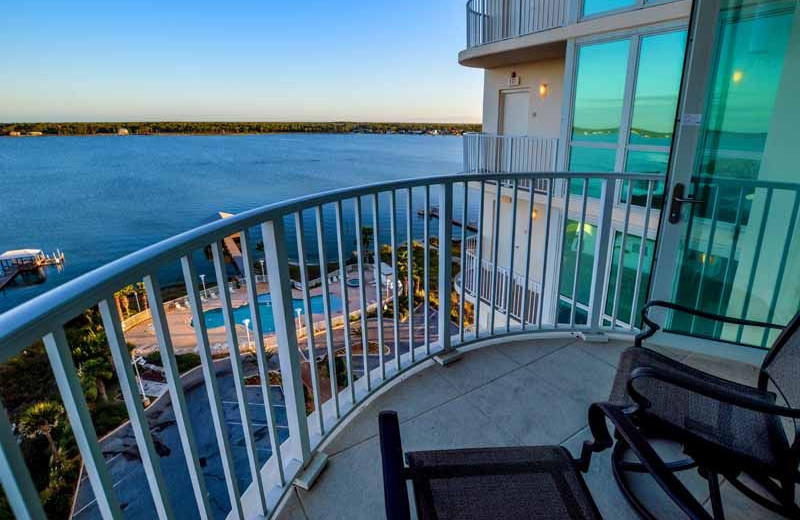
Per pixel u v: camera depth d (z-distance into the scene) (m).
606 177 2.32
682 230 2.30
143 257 0.82
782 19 2.03
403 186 1.87
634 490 1.49
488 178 2.20
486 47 7.78
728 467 1.25
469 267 9.06
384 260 25.44
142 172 89.69
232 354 1.18
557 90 8.08
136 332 20.69
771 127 2.16
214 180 78.31
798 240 2.30
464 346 2.40
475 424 1.83
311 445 1.62
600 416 1.24
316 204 1.47
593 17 6.21
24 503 0.58
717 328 2.44
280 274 1.34
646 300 2.48
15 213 54.94
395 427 1.08
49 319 0.60
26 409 9.23
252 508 1.42
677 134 2.19
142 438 0.84
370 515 1.41
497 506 1.03
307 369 14.46
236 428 12.79
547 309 7.58
